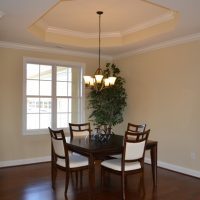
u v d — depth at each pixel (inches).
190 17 148.1
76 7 159.8
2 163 208.5
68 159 147.9
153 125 220.5
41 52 227.1
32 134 223.1
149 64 225.0
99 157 139.5
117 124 261.6
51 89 237.1
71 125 196.9
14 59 213.8
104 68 262.7
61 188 158.2
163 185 165.6
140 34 202.8
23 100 218.2
